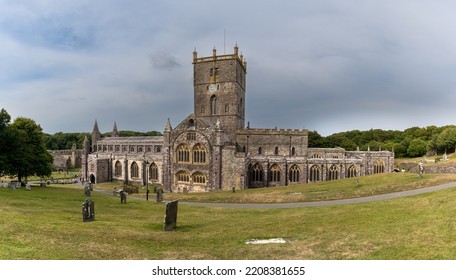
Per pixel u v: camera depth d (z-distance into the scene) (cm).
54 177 12912
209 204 4925
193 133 7812
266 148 9125
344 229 2238
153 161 9750
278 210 3934
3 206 3272
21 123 7206
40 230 2161
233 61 8831
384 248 1669
